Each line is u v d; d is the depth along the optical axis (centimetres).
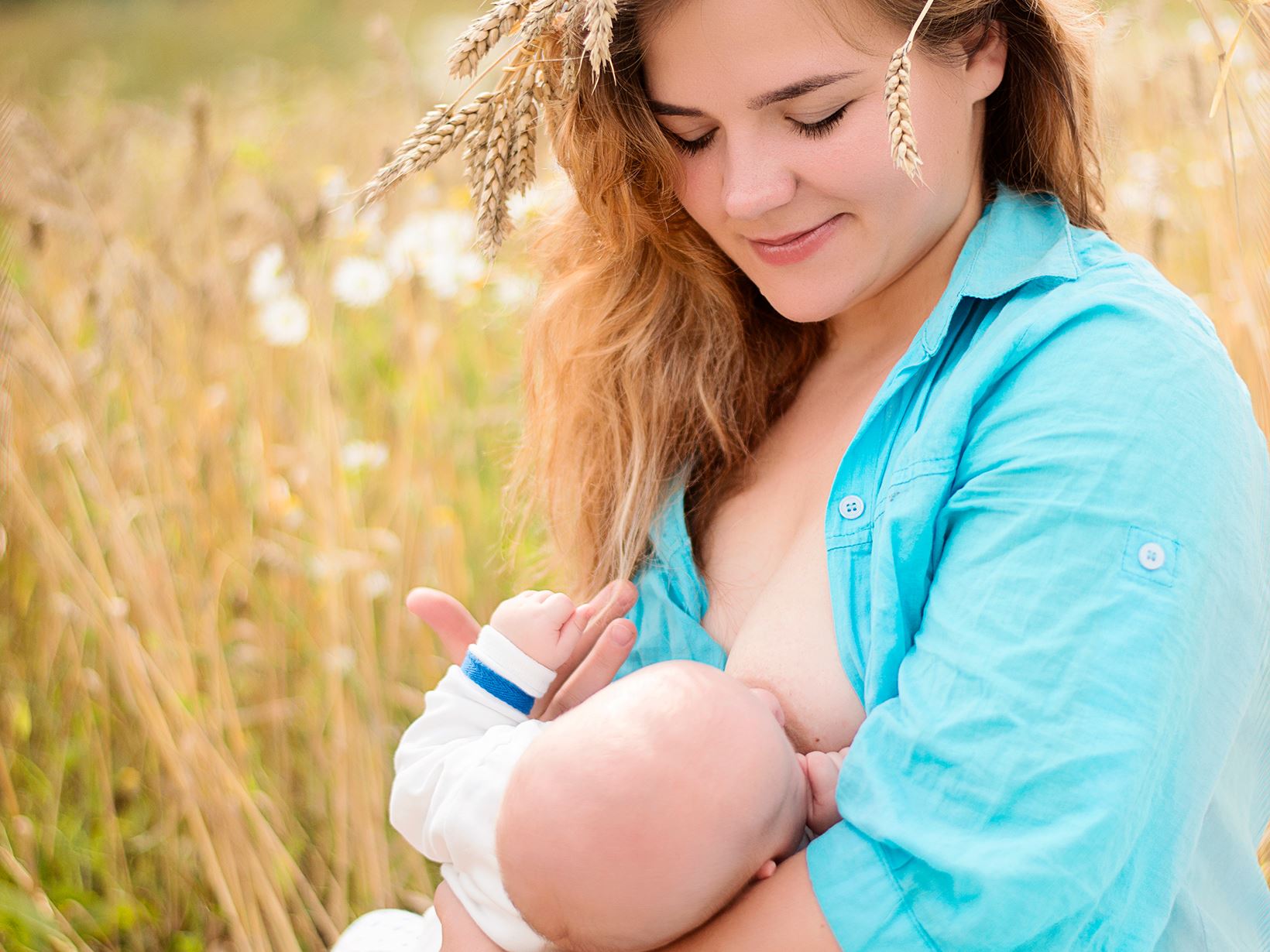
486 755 110
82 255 304
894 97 84
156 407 255
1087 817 79
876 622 100
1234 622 88
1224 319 184
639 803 97
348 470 247
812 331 133
